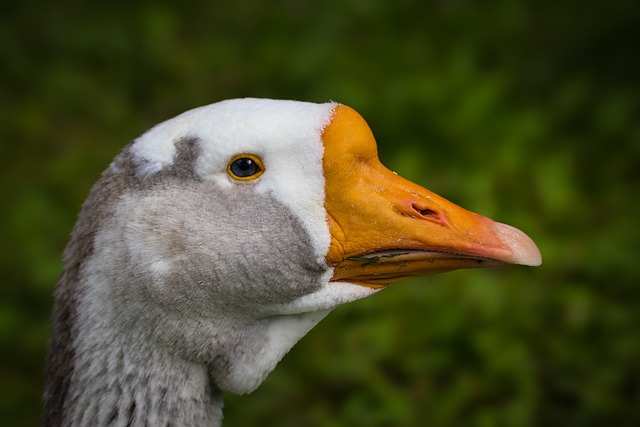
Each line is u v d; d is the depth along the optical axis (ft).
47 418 20.39
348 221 19.43
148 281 18.89
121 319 19.25
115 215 19.30
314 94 41.47
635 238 34.37
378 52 44.57
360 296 20.07
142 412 19.54
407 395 31.17
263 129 19.17
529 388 30.58
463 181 36.68
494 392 30.96
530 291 33.22
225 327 19.62
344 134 19.35
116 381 19.52
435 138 39.34
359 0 47.37
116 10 48.93
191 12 49.06
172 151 19.45
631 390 30.96
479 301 32.53
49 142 42.27
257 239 19.15
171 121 20.03
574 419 30.42
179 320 19.24
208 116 19.62
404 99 40.19
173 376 19.58
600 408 30.17
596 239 34.78
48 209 37.29
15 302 34.76
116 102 43.57
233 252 19.04
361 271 19.86
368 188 19.52
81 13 48.80
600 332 32.27
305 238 19.36
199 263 18.94
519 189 36.78
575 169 38.91
